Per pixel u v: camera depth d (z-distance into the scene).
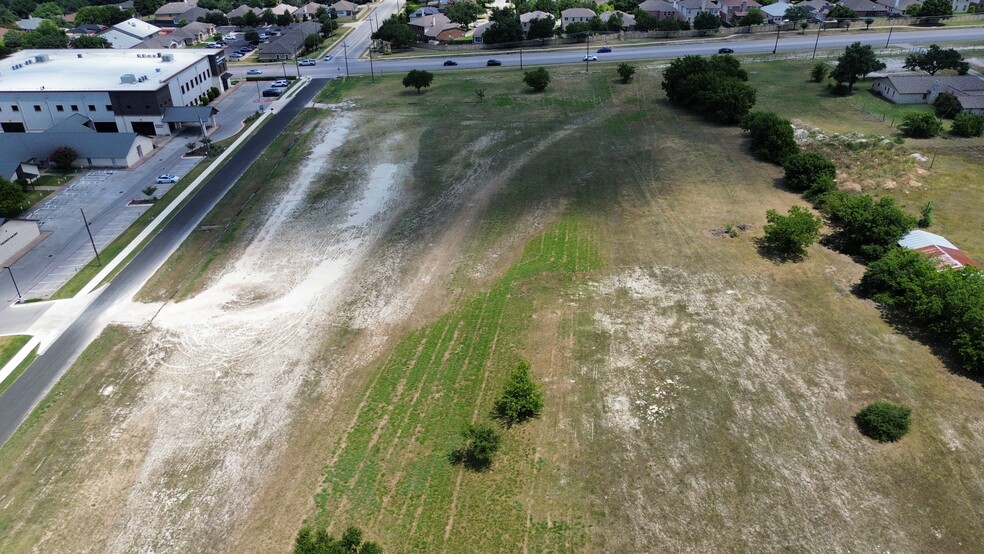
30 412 40.28
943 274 44.28
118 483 35.25
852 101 92.06
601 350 43.69
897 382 39.78
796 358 42.16
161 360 44.81
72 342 46.75
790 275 51.34
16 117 88.25
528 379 38.78
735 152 76.50
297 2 184.62
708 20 133.25
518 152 79.06
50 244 60.38
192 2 183.12
